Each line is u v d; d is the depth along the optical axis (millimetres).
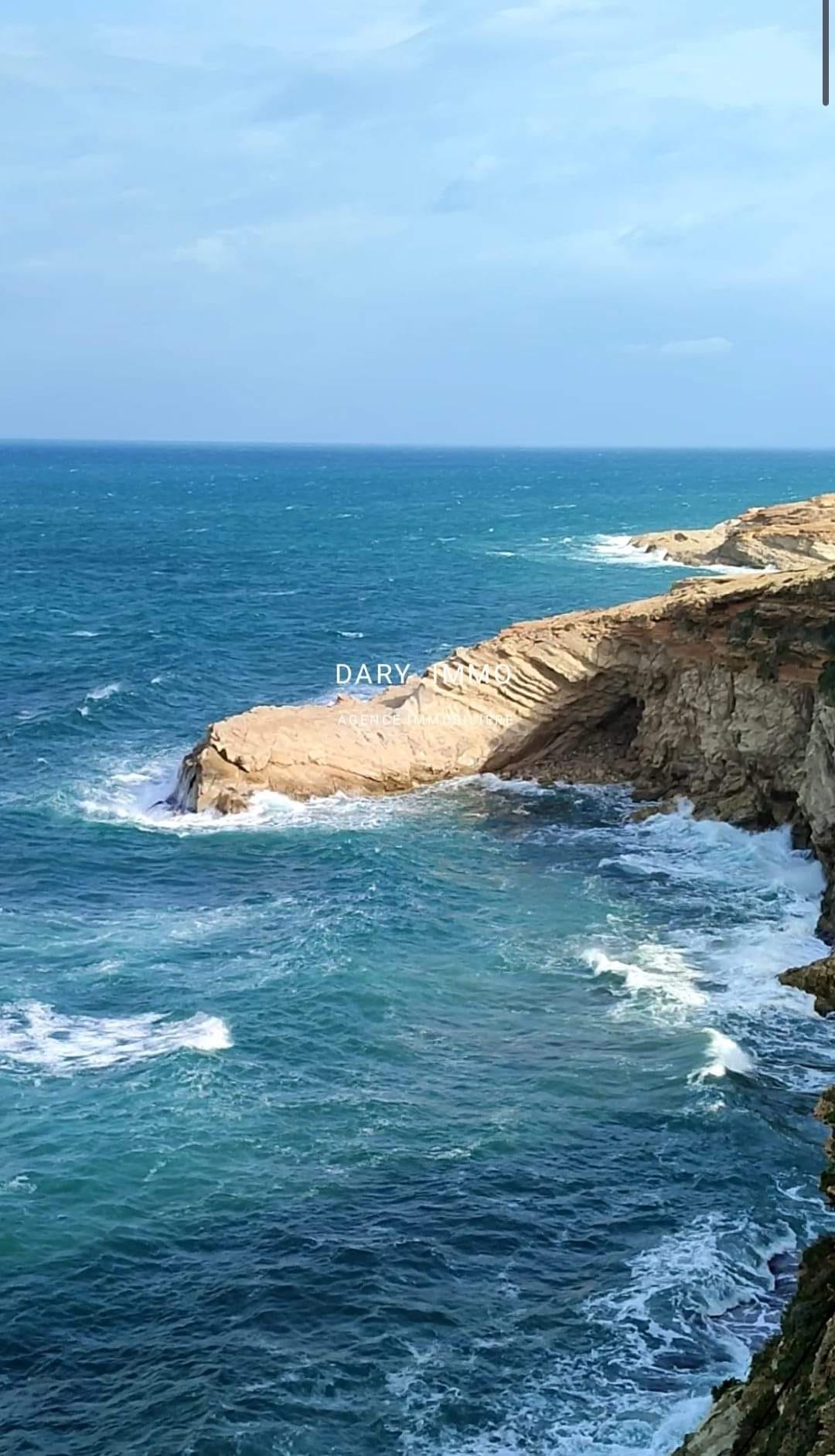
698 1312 22641
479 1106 28859
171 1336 22141
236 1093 29141
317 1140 27484
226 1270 23688
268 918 39500
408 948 37031
